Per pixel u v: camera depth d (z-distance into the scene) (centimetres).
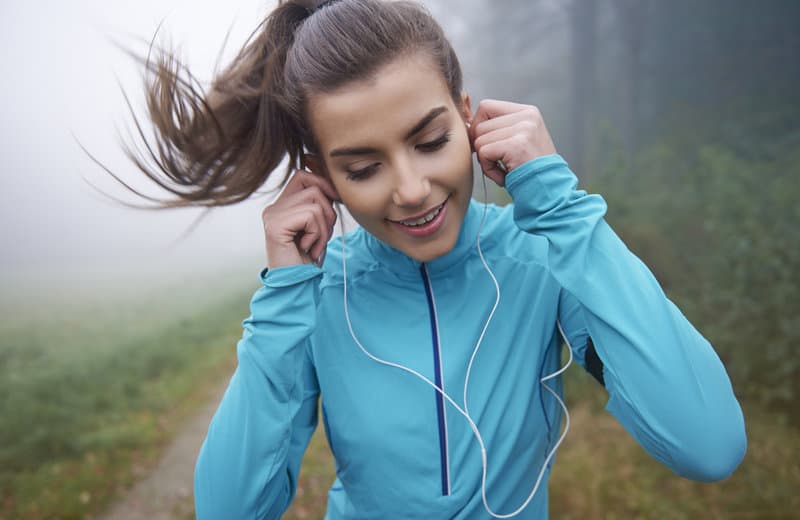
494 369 100
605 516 276
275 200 103
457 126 88
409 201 84
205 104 97
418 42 84
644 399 81
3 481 460
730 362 353
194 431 556
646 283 86
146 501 418
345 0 89
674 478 292
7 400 612
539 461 106
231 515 90
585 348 97
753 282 346
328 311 108
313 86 84
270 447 91
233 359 807
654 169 575
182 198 105
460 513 98
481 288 104
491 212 115
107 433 541
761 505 260
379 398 100
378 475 100
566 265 89
